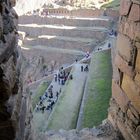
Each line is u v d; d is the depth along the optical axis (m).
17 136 5.23
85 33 50.75
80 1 61.72
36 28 54.12
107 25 51.81
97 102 22.39
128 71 7.68
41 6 61.19
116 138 8.93
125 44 7.95
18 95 5.59
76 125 20.39
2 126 4.84
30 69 48.44
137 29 7.04
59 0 63.69
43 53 50.34
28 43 53.12
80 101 25.38
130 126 7.73
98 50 41.19
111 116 9.56
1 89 4.58
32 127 7.66
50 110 26.19
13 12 5.80
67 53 48.59
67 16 57.12
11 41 5.18
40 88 36.38
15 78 5.30
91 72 31.84
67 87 30.03
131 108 7.58
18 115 5.37
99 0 63.66
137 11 7.02
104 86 25.78
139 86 6.98
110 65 32.50
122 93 8.30
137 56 7.15
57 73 39.69
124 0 8.13
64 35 52.31
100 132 9.59
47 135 9.74
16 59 5.64
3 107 4.68
